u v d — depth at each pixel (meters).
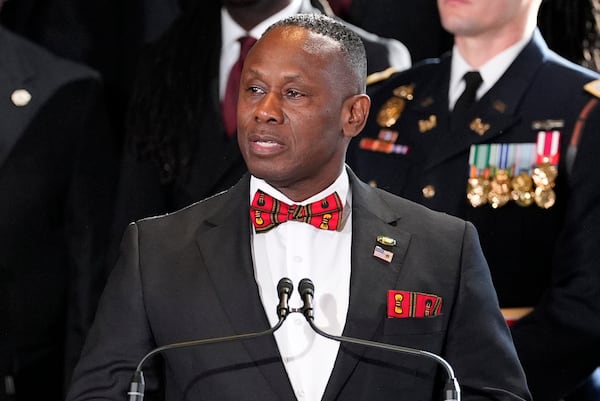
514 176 13.95
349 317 10.22
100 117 16.47
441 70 14.87
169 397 10.34
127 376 10.24
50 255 15.96
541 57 14.48
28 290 15.83
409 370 10.20
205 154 15.41
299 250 10.66
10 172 15.88
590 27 16.17
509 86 14.30
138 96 15.85
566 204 13.85
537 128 14.05
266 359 10.09
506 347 10.45
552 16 16.25
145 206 15.42
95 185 16.22
